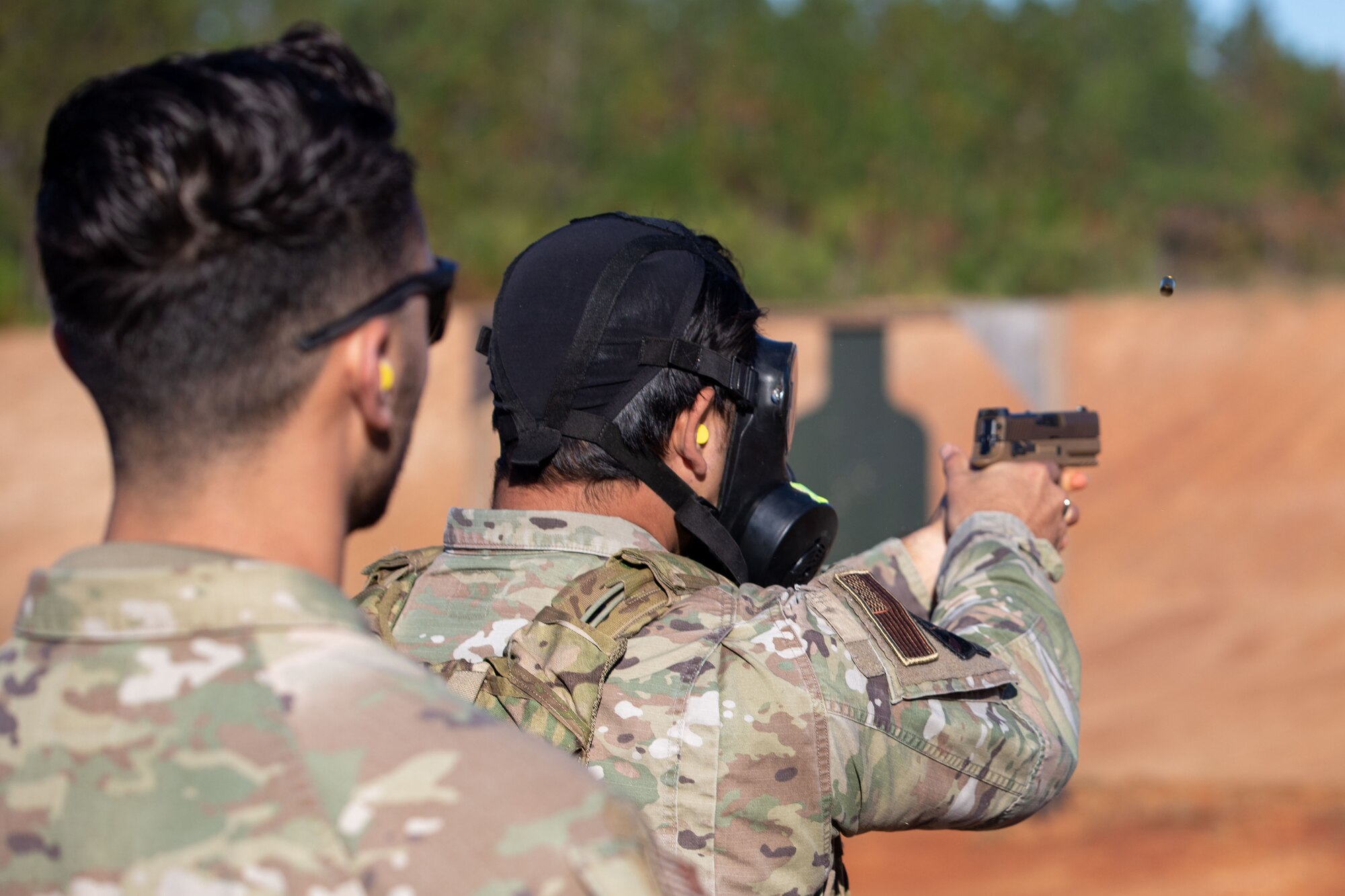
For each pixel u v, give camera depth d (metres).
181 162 1.13
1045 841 10.22
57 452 25.05
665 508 2.06
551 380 1.98
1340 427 20.19
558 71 51.59
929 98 51.34
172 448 1.20
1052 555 2.38
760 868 1.78
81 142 1.15
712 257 2.13
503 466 2.10
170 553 1.19
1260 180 55.16
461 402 21.62
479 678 1.86
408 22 51.47
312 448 1.24
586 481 2.00
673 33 55.47
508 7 51.78
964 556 2.33
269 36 47.72
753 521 2.13
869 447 12.48
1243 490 19.45
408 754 1.12
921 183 45.38
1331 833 10.12
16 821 1.14
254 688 1.14
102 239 1.13
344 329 1.22
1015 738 1.96
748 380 2.06
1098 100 54.38
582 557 1.96
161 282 1.14
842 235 43.00
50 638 1.19
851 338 12.68
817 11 53.56
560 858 1.08
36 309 31.70
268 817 1.09
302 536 1.24
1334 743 12.30
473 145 48.91
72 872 1.11
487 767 1.13
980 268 41.34
